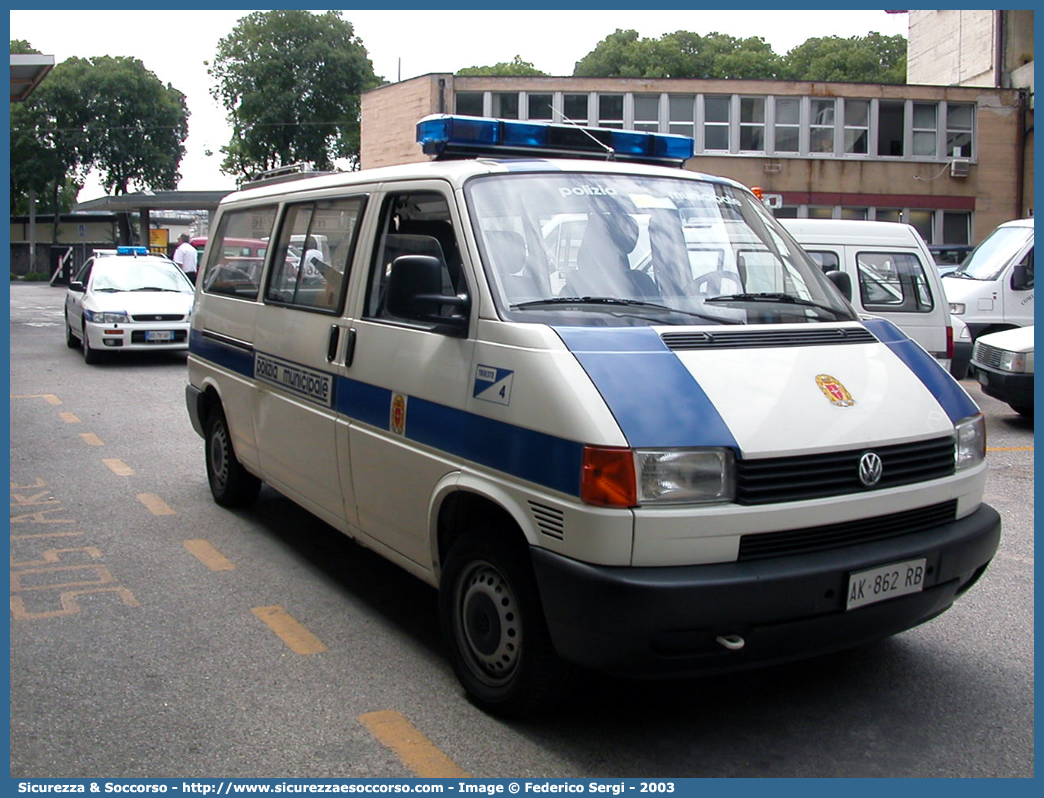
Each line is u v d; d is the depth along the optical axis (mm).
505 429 3766
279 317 5746
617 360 3619
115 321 14984
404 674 4391
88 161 60906
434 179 4457
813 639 3584
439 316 4172
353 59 51812
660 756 3705
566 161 4609
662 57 52719
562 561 3479
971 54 34875
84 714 3998
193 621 4996
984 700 4168
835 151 32531
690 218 4586
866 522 3699
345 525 5090
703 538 3400
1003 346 10539
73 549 6164
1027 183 33406
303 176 6148
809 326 4199
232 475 6852
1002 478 8266
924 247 10539
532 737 3834
